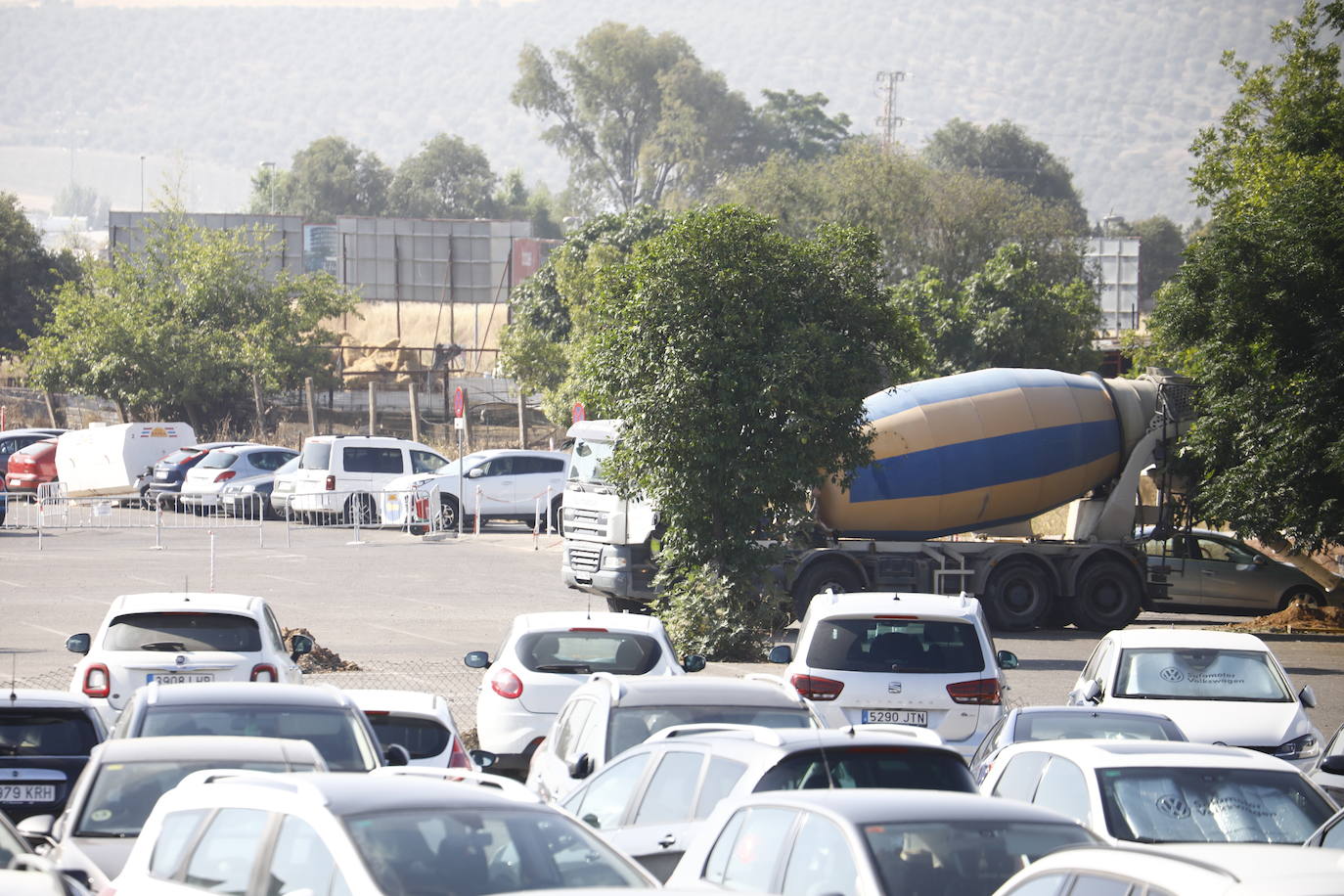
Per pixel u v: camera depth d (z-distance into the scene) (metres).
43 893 24.69
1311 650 98.50
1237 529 104.94
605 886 24.77
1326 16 148.50
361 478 171.38
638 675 56.91
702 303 85.31
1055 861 22.81
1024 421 106.50
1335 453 98.94
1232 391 106.94
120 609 55.94
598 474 102.38
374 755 39.84
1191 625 110.06
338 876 23.81
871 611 54.19
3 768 42.22
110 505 175.38
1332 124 136.62
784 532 89.38
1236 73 156.50
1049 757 38.44
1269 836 34.75
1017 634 105.62
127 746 35.47
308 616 101.69
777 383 84.06
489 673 58.56
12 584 115.25
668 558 88.69
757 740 34.59
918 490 103.81
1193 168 157.50
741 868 28.91
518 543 153.88
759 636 87.38
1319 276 102.31
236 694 40.78
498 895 23.08
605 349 87.50
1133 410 109.94
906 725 52.78
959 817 26.84
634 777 37.91
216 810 27.47
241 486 178.25
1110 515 109.81
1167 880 20.47
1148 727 46.94
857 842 25.98
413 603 109.44
